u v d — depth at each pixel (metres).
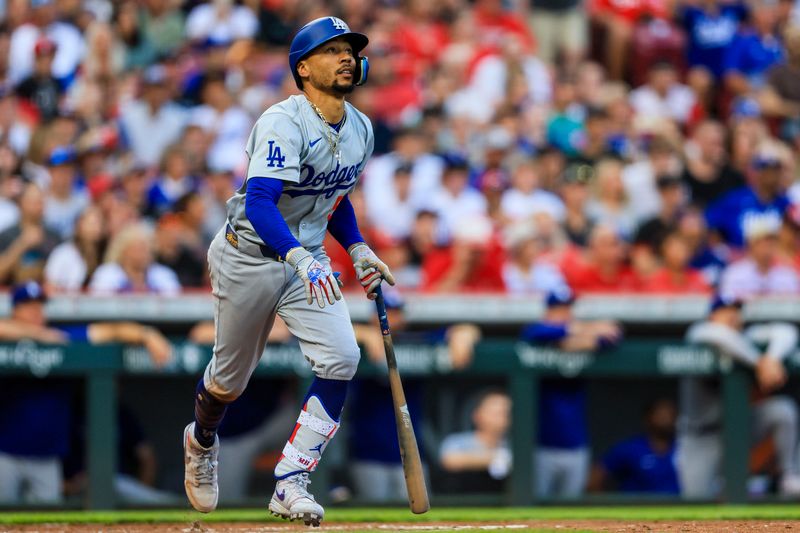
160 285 33.41
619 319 33.00
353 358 16.39
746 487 30.38
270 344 29.12
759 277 37.41
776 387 30.42
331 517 24.80
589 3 50.72
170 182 38.59
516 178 39.84
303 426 16.39
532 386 29.75
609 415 31.50
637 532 18.88
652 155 42.34
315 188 16.41
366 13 48.56
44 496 28.67
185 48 46.88
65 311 30.41
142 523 23.70
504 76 46.47
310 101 16.20
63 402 28.88
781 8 50.66
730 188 42.00
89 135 41.31
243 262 16.33
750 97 48.31
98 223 34.22
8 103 42.25
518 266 35.94
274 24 48.22
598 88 46.94
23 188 35.34
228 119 42.53
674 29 50.00
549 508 29.22
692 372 30.41
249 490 29.38
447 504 29.20
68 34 45.19
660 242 37.47
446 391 30.73
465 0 51.78
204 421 17.75
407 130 41.91
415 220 36.91
